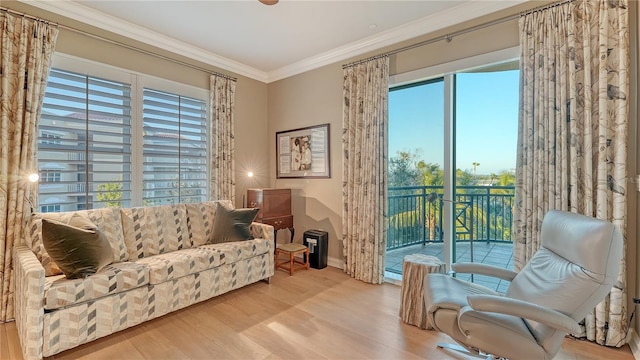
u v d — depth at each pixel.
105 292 1.99
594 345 2.00
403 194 3.32
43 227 1.97
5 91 2.27
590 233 1.44
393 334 2.14
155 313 2.25
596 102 2.04
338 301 2.69
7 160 2.28
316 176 3.88
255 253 2.96
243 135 4.11
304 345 2.00
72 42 2.66
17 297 2.03
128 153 3.04
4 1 2.31
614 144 1.97
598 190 1.99
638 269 1.93
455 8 2.65
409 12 2.72
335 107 3.66
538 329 1.49
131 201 3.06
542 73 2.23
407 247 3.32
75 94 2.69
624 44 1.94
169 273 2.31
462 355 1.88
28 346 1.71
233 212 3.17
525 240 2.31
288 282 3.16
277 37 3.22
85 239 2.06
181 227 2.98
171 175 3.38
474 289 1.93
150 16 2.79
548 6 2.21
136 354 1.90
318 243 3.60
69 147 2.67
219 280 2.66
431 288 1.86
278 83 4.31
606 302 1.99
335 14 2.75
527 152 2.29
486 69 2.74
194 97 3.59
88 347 1.97
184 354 1.90
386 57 3.10
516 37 2.44
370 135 3.19
